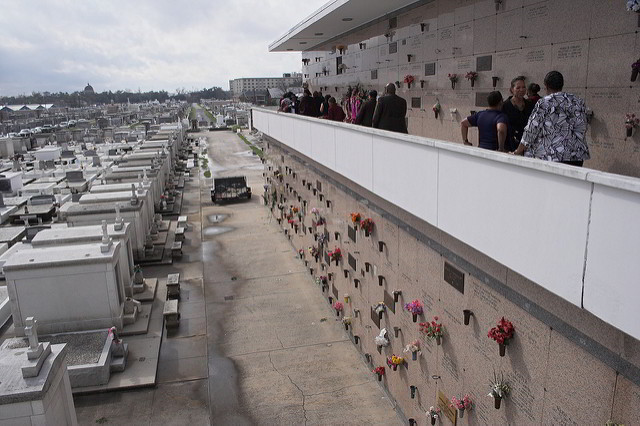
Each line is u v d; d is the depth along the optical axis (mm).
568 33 6902
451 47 10266
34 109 141125
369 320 10516
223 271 16922
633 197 3355
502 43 8508
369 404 9594
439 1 10688
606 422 4129
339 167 10555
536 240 4406
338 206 12289
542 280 4387
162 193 26438
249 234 21297
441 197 6129
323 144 11852
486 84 9055
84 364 10148
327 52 20375
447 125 10648
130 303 12586
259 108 26547
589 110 6531
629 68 5883
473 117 6391
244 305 14219
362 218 10344
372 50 14852
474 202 5367
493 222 5062
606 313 3676
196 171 39375
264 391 10148
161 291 14781
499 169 4871
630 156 5910
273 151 23547
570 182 3938
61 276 11383
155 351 11445
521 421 5371
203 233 21578
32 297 11344
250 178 35844
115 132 61938
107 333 11305
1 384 6707
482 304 6012
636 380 3840
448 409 7078
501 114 5988
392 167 7590
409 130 12578
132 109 165375
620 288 3523
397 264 8664
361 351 11297
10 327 12398
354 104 13859
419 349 7961
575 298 3994
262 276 16391
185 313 13758
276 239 20469
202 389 10273
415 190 6848
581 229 3865
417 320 7961
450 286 6793
